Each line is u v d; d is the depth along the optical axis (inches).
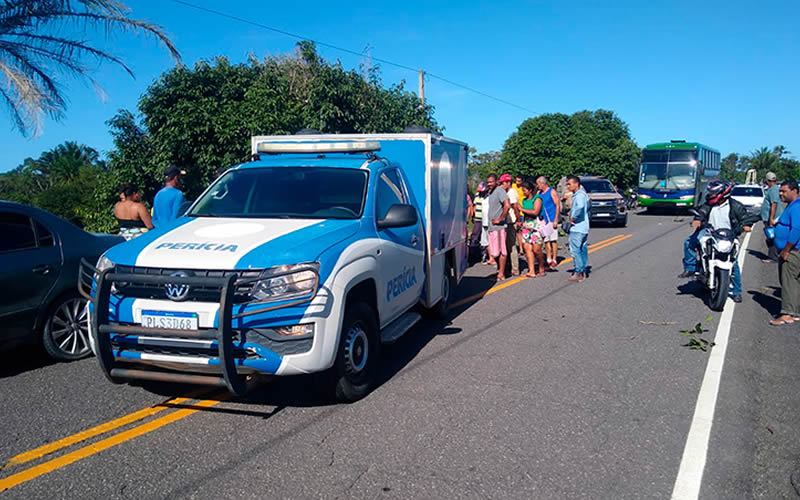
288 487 140.6
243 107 585.0
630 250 613.3
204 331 158.2
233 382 159.0
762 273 478.9
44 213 233.3
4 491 138.3
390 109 695.7
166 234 188.5
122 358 169.5
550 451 160.4
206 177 592.7
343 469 149.2
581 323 303.4
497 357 244.7
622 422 179.9
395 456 156.3
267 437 166.9
